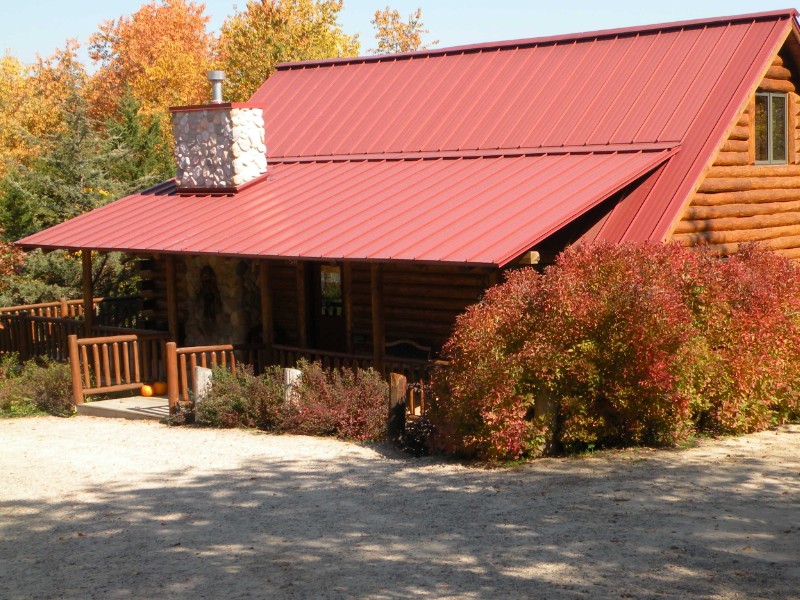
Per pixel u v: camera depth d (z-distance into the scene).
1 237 31.31
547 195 16.36
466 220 16.02
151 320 23.52
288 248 16.80
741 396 13.47
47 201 34.72
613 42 20.86
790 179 20.19
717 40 19.31
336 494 11.41
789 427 14.27
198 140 21.91
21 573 9.00
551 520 9.73
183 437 15.52
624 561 8.34
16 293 31.22
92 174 35.25
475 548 8.99
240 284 21.00
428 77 22.78
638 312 12.33
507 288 13.00
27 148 57.50
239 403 16.25
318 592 8.05
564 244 16.64
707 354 12.91
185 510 11.00
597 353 12.53
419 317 18.91
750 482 10.81
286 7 53.50
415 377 17.28
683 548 8.59
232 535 9.89
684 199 16.50
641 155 17.45
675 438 12.89
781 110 19.97
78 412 18.45
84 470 13.41
